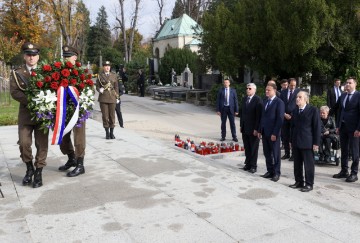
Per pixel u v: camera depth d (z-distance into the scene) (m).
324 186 6.48
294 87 8.51
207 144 9.23
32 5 35.38
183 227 3.71
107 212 4.11
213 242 3.40
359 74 14.77
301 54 14.21
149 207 4.25
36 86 4.73
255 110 6.96
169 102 22.30
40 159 5.02
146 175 5.53
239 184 5.09
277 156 6.63
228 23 17.20
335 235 3.55
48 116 4.76
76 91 5.02
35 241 3.45
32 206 4.31
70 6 35.97
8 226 3.78
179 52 34.34
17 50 24.56
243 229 3.67
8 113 14.50
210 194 4.68
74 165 5.84
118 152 7.13
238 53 17.31
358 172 7.41
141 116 16.42
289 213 4.08
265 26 15.89
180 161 6.37
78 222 3.85
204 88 23.62
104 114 8.48
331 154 8.03
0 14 35.41
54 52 38.47
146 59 33.00
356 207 5.28
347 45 14.66
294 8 14.34
